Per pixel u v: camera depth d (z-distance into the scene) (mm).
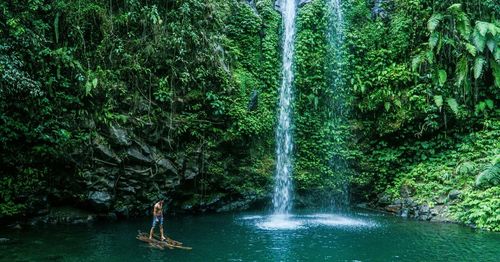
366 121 16391
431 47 14664
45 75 11703
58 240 9703
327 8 16969
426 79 15477
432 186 13953
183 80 13555
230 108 14320
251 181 15148
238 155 14914
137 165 12781
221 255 8648
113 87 12688
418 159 15461
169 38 13602
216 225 11930
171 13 13875
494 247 9492
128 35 13359
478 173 13312
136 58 13219
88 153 11992
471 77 15297
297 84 16312
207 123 14094
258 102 15250
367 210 15375
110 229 11047
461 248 9414
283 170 15586
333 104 16453
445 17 15312
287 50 16797
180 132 13586
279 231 11172
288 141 15906
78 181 11906
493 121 14859
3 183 11211
